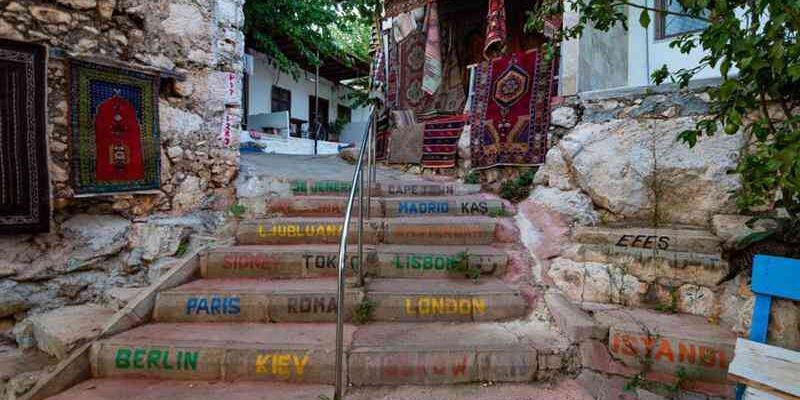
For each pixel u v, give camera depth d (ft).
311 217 13.10
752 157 6.84
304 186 14.56
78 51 10.80
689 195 10.24
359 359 7.58
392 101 22.17
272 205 13.26
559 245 10.91
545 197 12.58
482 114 15.29
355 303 9.12
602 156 11.39
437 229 11.82
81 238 10.66
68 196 10.64
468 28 24.45
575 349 7.97
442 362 7.63
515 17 22.61
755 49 6.25
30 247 10.05
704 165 10.02
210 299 9.12
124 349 7.77
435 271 10.53
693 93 10.41
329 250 10.88
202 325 8.89
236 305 9.10
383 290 9.50
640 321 8.33
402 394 7.32
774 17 5.95
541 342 8.13
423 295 9.28
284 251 10.68
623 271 9.45
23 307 9.74
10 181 9.60
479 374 7.66
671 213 10.48
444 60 24.73
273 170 16.31
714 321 8.33
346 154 21.70
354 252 10.66
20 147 9.73
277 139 33.14
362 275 9.71
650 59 19.36
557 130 13.26
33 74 9.90
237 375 7.63
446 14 24.79
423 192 14.75
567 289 9.85
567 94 13.05
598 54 15.42
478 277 10.41
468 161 16.10
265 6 30.37
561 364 7.79
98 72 10.96
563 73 13.12
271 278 10.45
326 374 7.57
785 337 6.11
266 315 9.10
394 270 10.57
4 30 9.72
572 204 11.73
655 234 9.89
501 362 7.68
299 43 33.27
